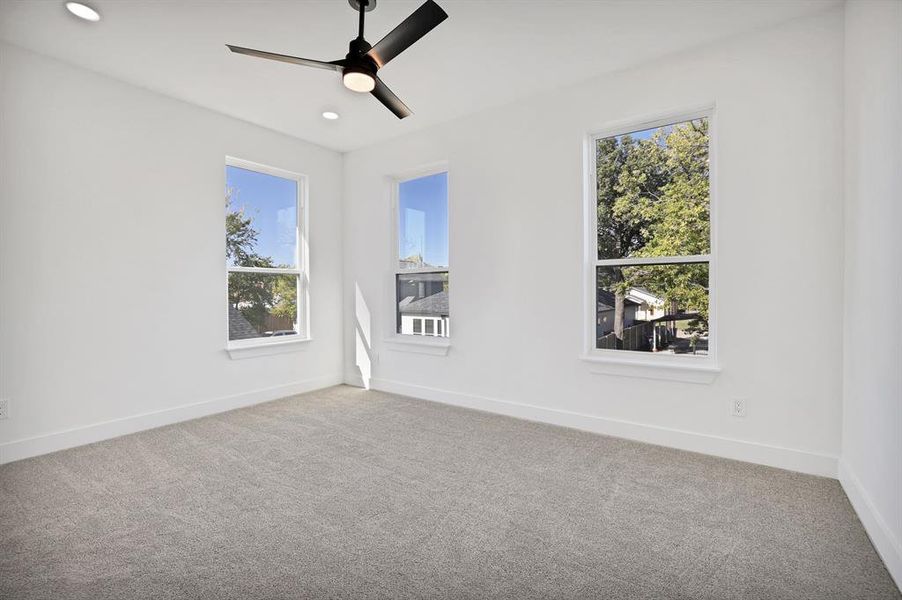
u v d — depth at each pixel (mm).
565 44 2715
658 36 2631
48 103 2830
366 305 4637
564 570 1642
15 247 2713
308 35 2605
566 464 2625
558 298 3342
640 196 3068
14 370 2711
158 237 3369
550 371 3396
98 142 3051
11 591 1513
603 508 2102
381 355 4512
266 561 1694
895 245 1637
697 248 2861
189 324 3561
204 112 3635
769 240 2549
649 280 3035
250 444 2980
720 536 1860
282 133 4195
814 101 2414
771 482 2359
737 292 2650
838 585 1555
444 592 1522
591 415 3215
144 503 2154
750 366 2621
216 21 2463
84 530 1907
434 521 1991
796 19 2455
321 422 3465
